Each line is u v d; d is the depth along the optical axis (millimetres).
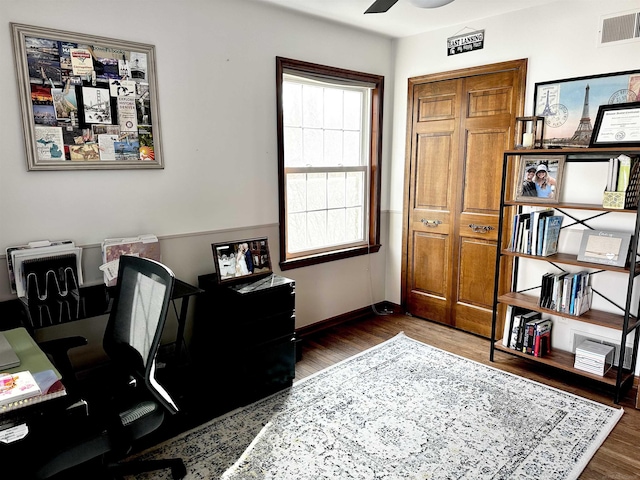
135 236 2596
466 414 2467
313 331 3713
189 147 2773
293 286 2768
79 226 2398
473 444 2205
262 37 3029
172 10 2590
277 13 3084
